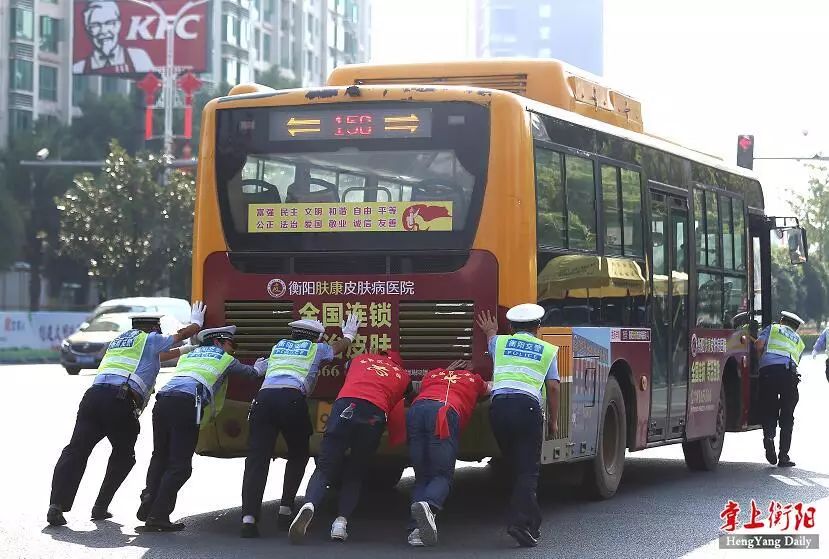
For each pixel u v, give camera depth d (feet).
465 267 37.22
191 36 245.24
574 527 38.63
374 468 47.11
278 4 335.26
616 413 44.37
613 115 48.60
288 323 38.55
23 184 249.75
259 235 38.86
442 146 37.65
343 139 38.32
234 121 39.29
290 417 36.24
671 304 49.06
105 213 195.52
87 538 35.53
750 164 125.90
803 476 53.21
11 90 267.59
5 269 225.76
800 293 285.23
